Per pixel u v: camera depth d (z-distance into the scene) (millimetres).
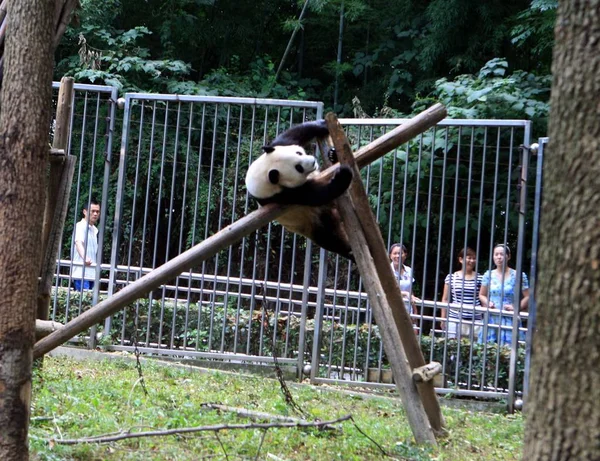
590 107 2955
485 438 6945
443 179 9164
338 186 6188
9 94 4555
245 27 17562
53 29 4668
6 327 4375
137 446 5473
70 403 6441
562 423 2953
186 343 10188
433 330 9164
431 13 15758
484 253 12844
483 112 12273
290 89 17094
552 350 3012
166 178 13250
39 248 4555
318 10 16828
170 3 16875
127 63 14633
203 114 9805
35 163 4535
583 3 3002
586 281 2920
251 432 5988
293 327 10016
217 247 6277
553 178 3070
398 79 16422
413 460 5770
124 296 6281
